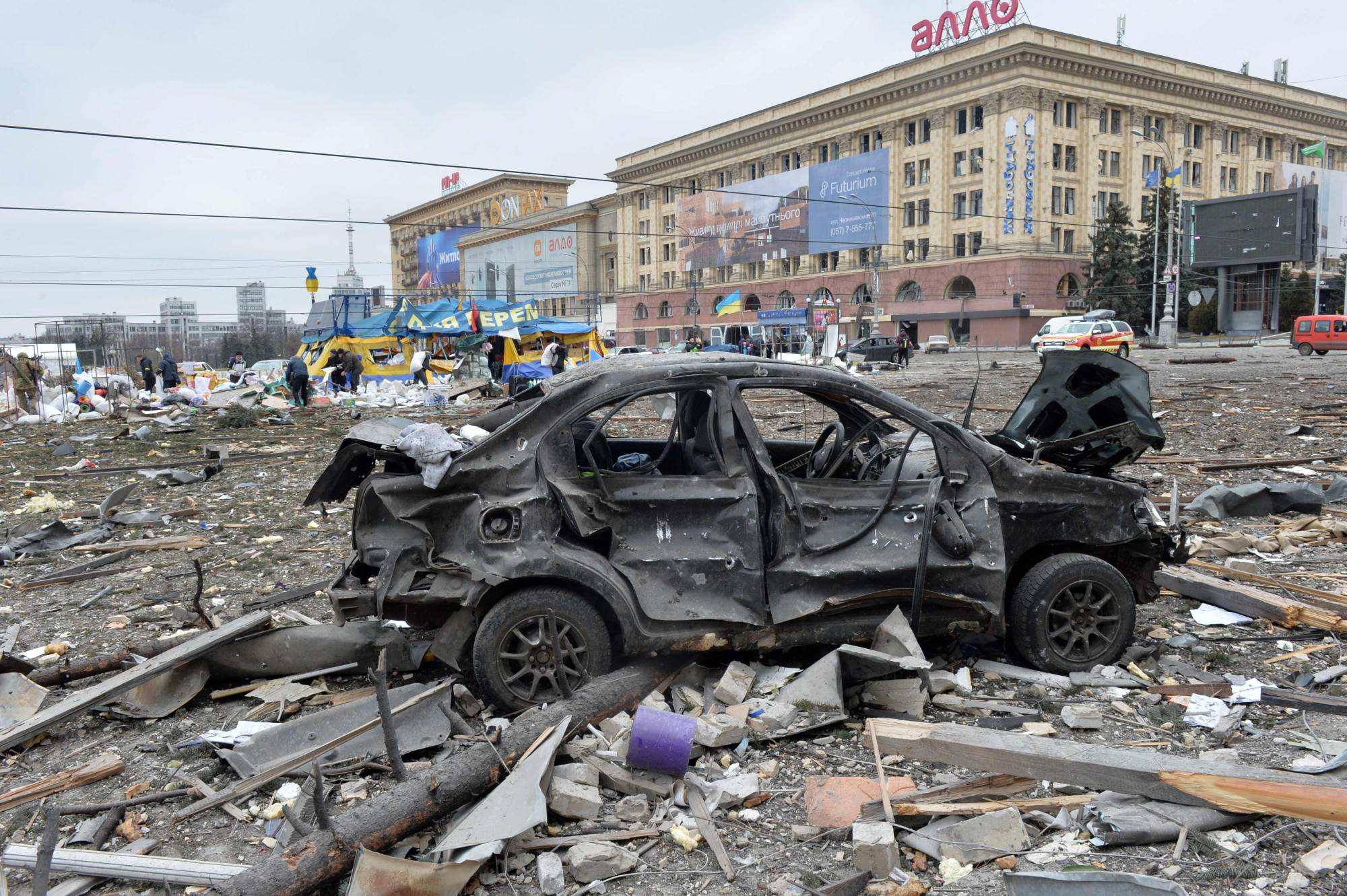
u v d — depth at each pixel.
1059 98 63.72
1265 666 5.12
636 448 5.91
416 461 4.44
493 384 29.09
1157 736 4.23
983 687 4.81
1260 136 75.56
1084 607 4.94
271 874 2.95
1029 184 62.50
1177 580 6.31
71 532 9.01
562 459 4.45
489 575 4.22
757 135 80.31
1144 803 3.49
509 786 3.39
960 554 4.59
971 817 3.47
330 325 38.44
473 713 4.43
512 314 33.88
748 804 3.71
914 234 69.69
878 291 68.38
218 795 3.74
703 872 3.29
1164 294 63.22
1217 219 62.41
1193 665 5.11
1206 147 72.38
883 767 3.97
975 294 65.38
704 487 4.53
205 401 25.48
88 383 24.86
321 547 8.31
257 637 4.82
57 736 4.41
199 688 4.70
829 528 4.64
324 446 16.14
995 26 64.19
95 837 3.47
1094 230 66.25
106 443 17.03
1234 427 14.73
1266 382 22.89
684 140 87.81
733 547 4.46
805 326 74.06
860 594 4.55
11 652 5.60
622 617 4.29
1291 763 3.91
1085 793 3.67
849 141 73.31
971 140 64.94
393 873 2.92
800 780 3.89
